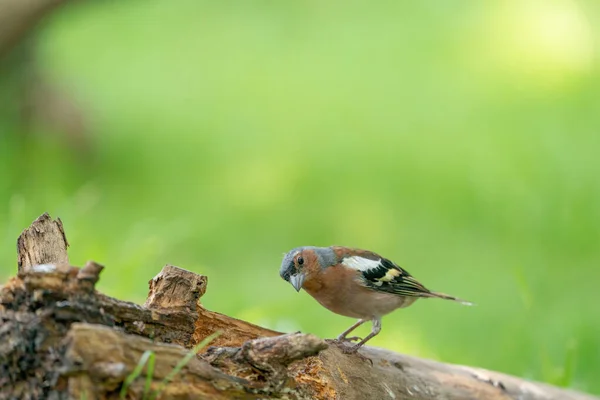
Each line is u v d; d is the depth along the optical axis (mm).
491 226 14156
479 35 20297
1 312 4289
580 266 12625
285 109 18234
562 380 7871
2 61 14461
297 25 22266
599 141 15875
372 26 21562
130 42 21469
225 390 4480
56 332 4211
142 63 20516
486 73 18953
